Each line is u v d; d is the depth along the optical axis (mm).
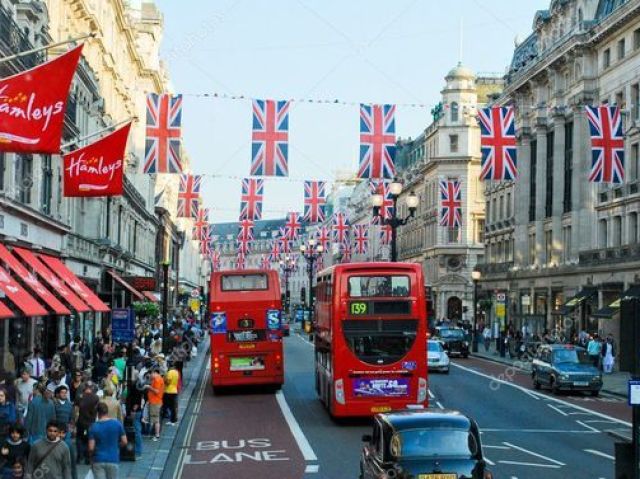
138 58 67875
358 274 25109
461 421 13883
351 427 25203
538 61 65125
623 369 13734
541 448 21250
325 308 28094
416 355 24859
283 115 32125
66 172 24734
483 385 37969
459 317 97125
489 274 80062
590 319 55062
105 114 48562
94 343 37719
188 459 20094
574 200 59812
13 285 23609
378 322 24906
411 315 24969
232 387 36562
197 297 97562
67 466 12844
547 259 66688
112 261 53062
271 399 32875
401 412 14492
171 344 36719
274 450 21234
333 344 25016
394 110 33094
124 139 25062
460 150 97625
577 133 59250
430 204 102750
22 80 15586
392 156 32906
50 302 25984
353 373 24734
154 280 53875
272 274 34375
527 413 28656
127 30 58125
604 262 53406
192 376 41844
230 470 18641
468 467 13125
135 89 68812
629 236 51656
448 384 38000
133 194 60906
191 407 30453
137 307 51844
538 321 64750
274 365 33969
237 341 33906
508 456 19969
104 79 50469
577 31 58656
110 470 13953
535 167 69562
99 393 22000
